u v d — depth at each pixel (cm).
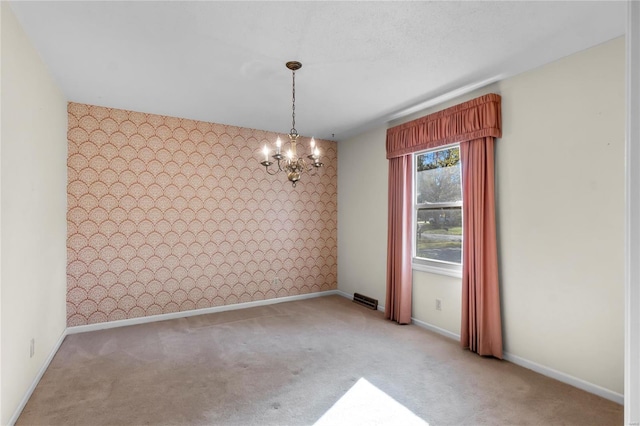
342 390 251
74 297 372
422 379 267
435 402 235
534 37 234
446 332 363
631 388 65
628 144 66
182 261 432
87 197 378
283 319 420
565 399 238
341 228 544
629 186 65
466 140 328
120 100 363
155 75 297
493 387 255
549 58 266
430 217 395
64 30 226
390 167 431
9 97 201
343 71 288
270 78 302
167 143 420
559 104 267
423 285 393
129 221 400
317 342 344
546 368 274
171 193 423
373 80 306
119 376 271
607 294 240
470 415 220
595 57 246
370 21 215
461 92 336
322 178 540
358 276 506
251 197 479
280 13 207
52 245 303
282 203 504
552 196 271
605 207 242
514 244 298
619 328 235
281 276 504
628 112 66
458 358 306
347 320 416
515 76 297
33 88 246
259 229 485
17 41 213
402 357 308
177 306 429
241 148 469
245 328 386
